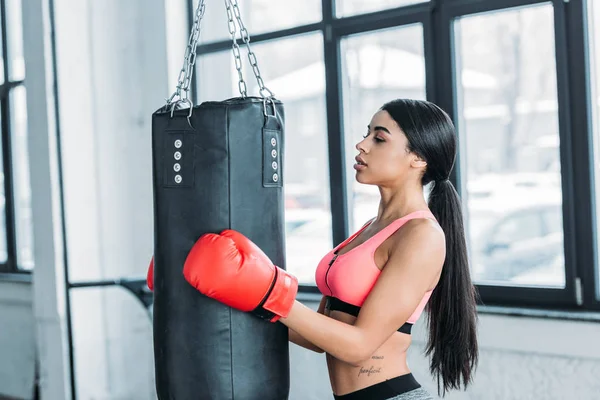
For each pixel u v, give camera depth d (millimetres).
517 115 3137
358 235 2029
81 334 3998
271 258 1818
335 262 1924
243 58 4055
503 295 3016
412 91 3359
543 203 3090
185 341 1773
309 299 3525
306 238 3908
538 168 3104
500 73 3154
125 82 4168
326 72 3527
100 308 4059
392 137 1874
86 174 4039
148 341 4148
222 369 1759
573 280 2830
